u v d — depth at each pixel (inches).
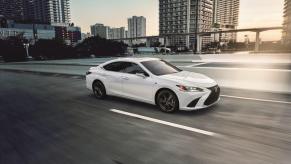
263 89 325.4
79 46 3432.6
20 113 248.7
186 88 207.9
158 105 231.0
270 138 158.6
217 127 181.9
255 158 133.2
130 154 143.8
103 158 140.3
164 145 154.3
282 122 189.0
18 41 2792.8
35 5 7308.1
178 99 212.2
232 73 424.8
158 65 257.4
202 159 134.3
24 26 5605.3
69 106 268.7
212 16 6176.2
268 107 233.0
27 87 432.5
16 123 214.2
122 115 223.0
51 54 2935.5
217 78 402.0
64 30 6884.8
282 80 333.1
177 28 6269.7
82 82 460.8
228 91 321.1
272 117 201.9
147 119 207.5
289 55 668.7
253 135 164.6
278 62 637.9
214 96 220.2
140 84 242.4
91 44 3363.7
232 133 169.2
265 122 189.9
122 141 163.5
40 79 552.4
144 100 242.7
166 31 6555.1
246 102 255.0
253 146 147.7
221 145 150.8
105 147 155.1
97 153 147.2
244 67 524.1
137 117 214.7
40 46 2893.7
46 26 6063.0
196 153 141.5
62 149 155.0
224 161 131.1
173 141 159.8
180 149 147.6
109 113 232.1
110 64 286.8
